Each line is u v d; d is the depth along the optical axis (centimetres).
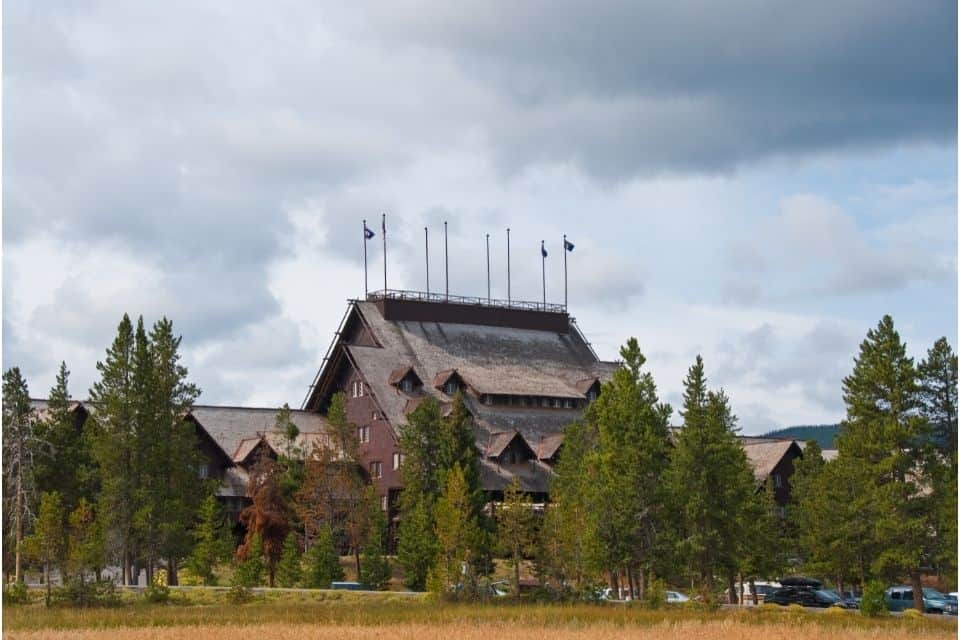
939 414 8250
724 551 8269
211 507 9638
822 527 9100
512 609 7006
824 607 8712
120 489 9125
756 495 9469
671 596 8512
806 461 11088
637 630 5697
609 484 8344
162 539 9150
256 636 5250
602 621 6200
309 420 13238
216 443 11812
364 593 8144
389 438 12381
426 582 8531
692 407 8588
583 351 14688
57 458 9806
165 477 9394
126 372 9394
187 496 9462
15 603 7312
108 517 8975
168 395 9519
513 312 14512
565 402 13650
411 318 13888
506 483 12131
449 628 5681
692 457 8312
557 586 8094
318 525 10575
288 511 10569
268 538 10112
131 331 9469
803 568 9525
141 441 9244
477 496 10562
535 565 8388
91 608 7006
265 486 10406
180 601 7644
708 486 8281
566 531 8194
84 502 8375
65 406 10069
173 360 9606
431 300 14062
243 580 8419
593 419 10169
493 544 8844
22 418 9462
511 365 13862
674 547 8231
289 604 7394
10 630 5650
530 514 8488
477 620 6184
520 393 13288
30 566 9031
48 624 5947
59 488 9769
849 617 6831
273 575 10038
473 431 12581
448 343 13762
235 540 10750
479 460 12162
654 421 8725
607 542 8225
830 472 8988
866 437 8212
